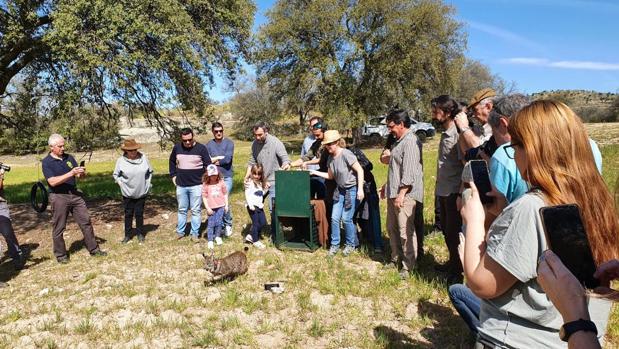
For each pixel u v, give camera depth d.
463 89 53.19
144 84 10.36
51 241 8.47
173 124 11.63
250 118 51.75
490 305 2.09
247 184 7.39
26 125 12.23
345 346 4.16
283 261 6.54
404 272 5.62
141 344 4.32
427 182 12.80
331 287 5.41
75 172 7.05
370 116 35.56
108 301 5.40
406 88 33.94
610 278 1.44
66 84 9.55
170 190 14.42
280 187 6.91
